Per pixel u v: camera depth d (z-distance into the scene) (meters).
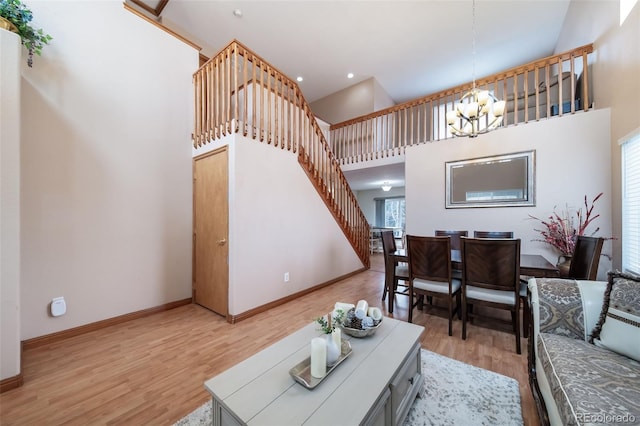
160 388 1.72
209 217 3.21
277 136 3.39
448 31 4.59
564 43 4.35
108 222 2.78
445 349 2.20
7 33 1.73
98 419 1.45
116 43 2.88
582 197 3.14
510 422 1.41
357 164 5.49
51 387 1.72
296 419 0.95
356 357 1.36
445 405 1.53
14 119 1.73
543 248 3.40
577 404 0.95
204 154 3.29
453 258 2.87
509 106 3.93
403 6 4.02
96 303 2.67
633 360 1.22
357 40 4.85
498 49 5.11
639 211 2.42
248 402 1.03
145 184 3.08
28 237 2.31
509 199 3.63
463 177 4.00
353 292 3.91
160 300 3.18
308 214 3.92
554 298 1.57
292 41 4.88
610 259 2.94
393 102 7.24
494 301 2.27
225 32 4.65
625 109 2.54
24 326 2.26
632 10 2.36
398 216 9.62
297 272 3.69
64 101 2.52
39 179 2.37
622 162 2.68
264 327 2.68
